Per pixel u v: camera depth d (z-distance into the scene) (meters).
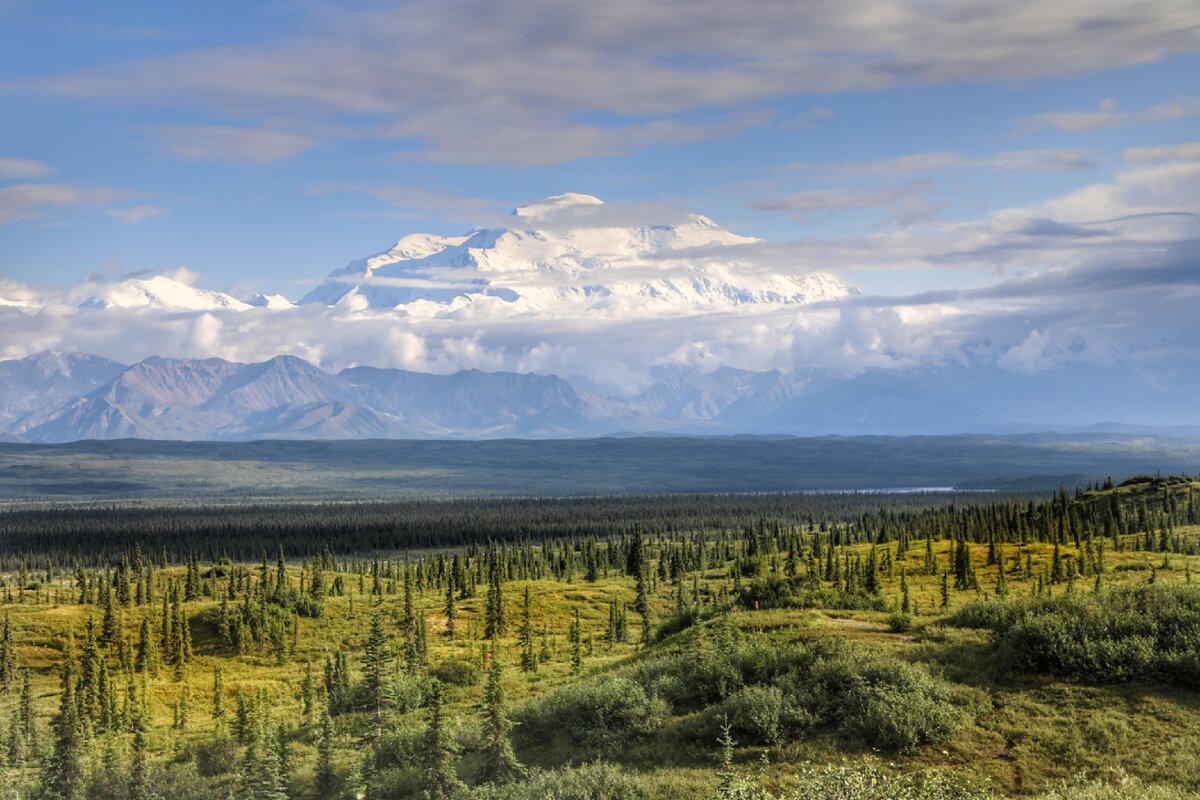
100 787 61.16
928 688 39.31
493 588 131.62
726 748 35.22
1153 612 42.22
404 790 45.62
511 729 48.31
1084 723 35.66
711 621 64.75
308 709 84.81
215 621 148.38
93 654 101.69
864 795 29.47
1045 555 128.88
